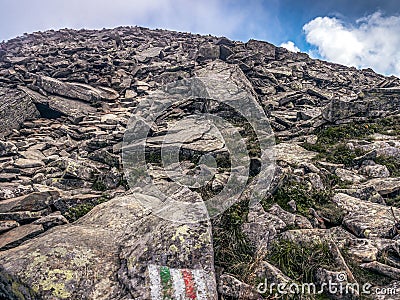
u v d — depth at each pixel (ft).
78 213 23.84
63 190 27.91
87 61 72.90
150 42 98.78
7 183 30.81
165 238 16.76
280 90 65.16
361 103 41.50
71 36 106.42
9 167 34.96
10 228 21.52
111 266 16.34
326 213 21.68
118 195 26.35
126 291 15.28
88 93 56.75
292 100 58.59
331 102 41.34
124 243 17.70
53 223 22.03
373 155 30.19
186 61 74.79
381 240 18.54
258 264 16.96
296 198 22.67
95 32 116.06
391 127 39.01
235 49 80.74
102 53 81.46
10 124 48.11
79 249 16.70
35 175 32.96
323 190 24.63
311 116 47.11
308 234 18.49
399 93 46.73
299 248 17.70
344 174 27.81
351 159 30.63
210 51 73.15
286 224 20.08
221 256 17.74
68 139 43.47
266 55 86.89
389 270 16.34
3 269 15.38
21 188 27.66
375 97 46.78
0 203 24.14
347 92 69.56
